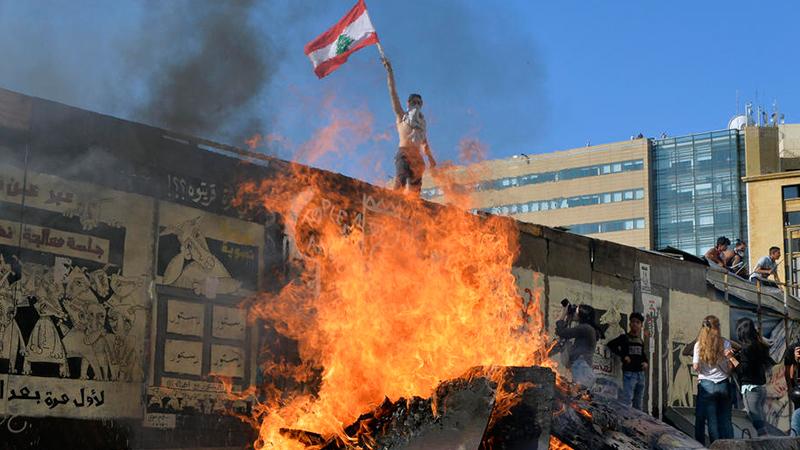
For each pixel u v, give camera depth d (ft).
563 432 24.88
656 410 51.24
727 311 57.52
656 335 51.85
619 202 395.14
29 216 26.37
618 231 393.29
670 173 388.78
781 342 61.11
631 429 26.58
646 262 51.98
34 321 26.07
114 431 27.35
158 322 29.01
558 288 45.80
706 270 56.49
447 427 22.98
